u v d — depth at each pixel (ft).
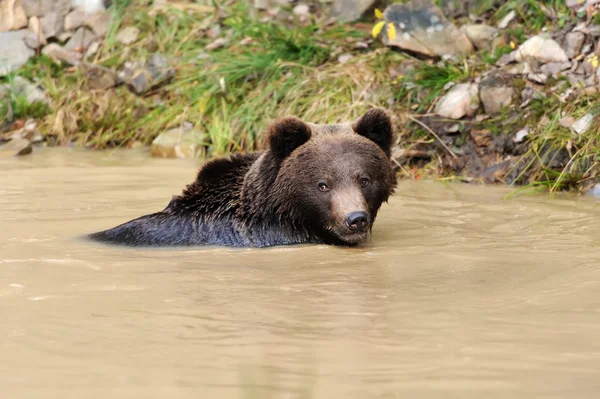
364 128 39.47
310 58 69.41
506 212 44.39
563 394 18.89
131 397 18.86
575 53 59.41
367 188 37.93
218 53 74.02
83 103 75.15
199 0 83.41
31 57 81.35
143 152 68.39
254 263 33.60
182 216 39.37
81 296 27.58
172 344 22.62
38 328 24.06
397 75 64.13
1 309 25.95
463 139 57.16
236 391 19.17
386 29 66.85
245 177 39.68
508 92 57.62
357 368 20.67
